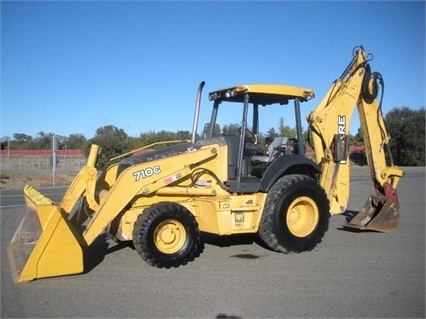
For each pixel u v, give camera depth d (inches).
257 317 194.5
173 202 293.3
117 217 290.4
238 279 248.5
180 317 195.3
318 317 194.4
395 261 287.3
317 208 318.7
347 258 295.3
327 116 354.3
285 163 313.0
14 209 564.4
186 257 276.4
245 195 306.0
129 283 242.2
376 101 384.2
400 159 2070.6
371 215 396.5
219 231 293.6
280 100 341.1
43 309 205.3
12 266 259.3
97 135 1642.5
